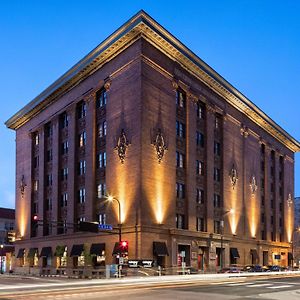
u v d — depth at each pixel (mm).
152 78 55219
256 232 78062
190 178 60125
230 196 69875
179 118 60375
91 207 59656
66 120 69688
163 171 55344
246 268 63625
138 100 53375
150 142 53812
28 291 28375
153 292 27766
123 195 54094
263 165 85750
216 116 69562
